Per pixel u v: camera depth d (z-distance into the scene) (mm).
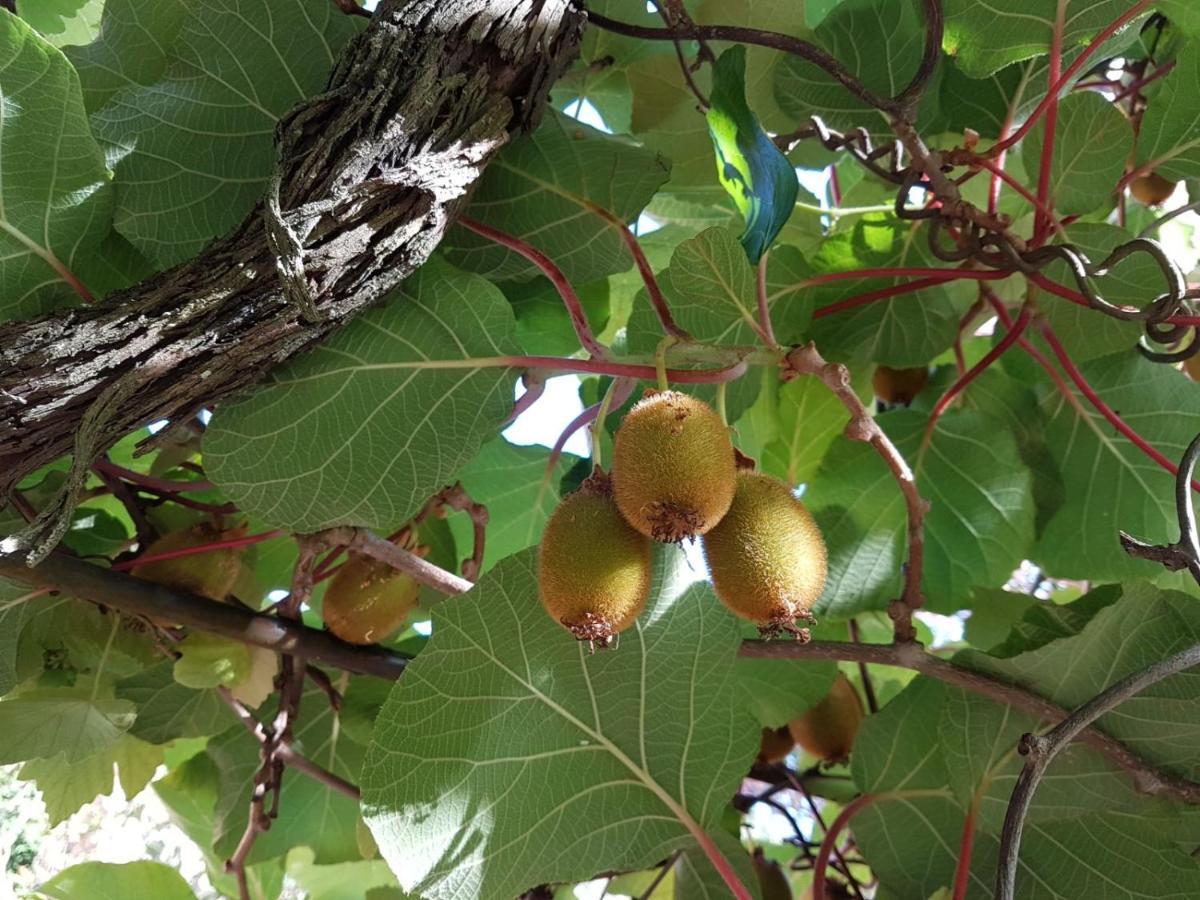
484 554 757
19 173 501
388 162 479
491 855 546
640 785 576
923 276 698
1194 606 565
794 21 702
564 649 562
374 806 530
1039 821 592
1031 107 691
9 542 448
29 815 852
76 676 629
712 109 516
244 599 659
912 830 625
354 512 538
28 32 477
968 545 722
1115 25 611
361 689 726
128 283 546
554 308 677
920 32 673
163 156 540
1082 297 628
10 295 519
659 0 604
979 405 762
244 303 465
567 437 610
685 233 839
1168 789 564
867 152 661
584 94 769
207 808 781
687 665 572
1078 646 568
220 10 549
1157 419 737
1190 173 656
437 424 541
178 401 470
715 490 452
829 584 708
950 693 602
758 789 846
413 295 548
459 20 501
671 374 526
